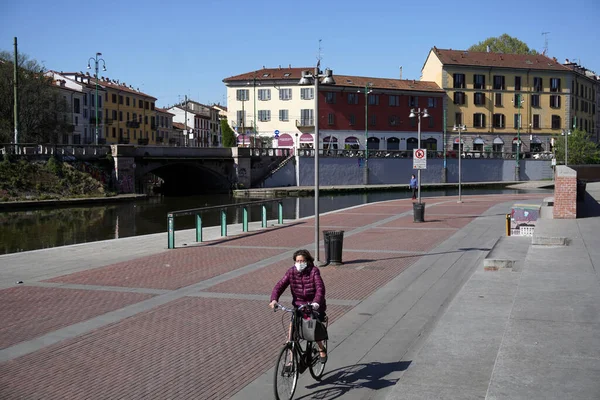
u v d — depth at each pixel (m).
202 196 64.44
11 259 19.11
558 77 92.88
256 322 11.07
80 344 9.76
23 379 8.17
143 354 9.21
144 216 43.00
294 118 81.00
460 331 9.02
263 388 7.82
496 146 90.19
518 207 21.59
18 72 63.69
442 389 6.77
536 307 9.20
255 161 71.88
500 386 6.14
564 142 87.69
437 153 81.12
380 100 83.25
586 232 17.75
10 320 11.33
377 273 16.02
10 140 64.06
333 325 10.95
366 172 76.12
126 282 15.02
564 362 6.78
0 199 48.91
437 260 17.95
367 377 8.29
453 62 87.38
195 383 7.98
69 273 16.39
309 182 74.00
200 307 12.29
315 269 7.89
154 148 63.12
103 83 93.94
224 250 20.69
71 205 51.50
